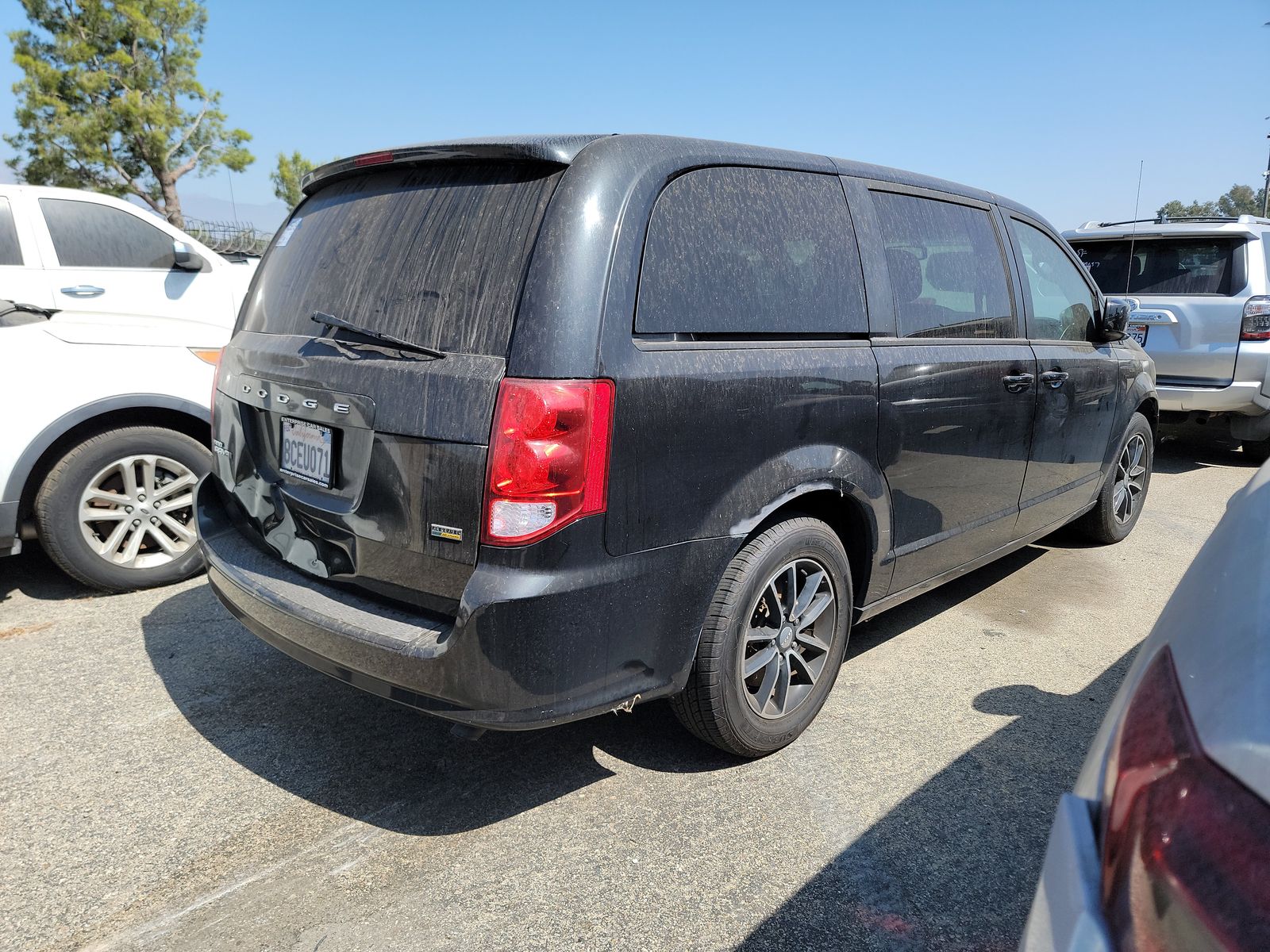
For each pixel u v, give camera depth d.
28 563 4.40
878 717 3.06
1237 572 1.06
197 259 6.45
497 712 2.11
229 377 2.90
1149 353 7.02
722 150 2.55
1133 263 7.19
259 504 2.75
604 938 2.03
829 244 2.80
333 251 2.61
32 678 3.21
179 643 3.52
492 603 2.03
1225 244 6.77
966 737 2.94
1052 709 3.14
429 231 2.37
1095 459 4.39
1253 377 6.59
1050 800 2.60
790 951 2.00
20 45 25.45
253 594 2.50
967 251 3.43
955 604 4.17
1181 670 1.00
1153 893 0.83
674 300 2.30
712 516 2.37
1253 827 0.78
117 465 3.84
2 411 3.52
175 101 27.62
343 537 2.37
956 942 2.04
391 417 2.18
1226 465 7.43
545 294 2.09
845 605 2.91
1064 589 4.38
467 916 2.09
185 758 2.74
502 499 2.04
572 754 2.81
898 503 3.01
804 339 2.65
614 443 2.12
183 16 26.70
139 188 27.81
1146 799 0.90
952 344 3.23
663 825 2.45
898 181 3.18
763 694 2.69
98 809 2.48
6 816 2.43
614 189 2.22
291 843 2.35
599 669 2.21
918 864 2.30
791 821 2.47
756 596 2.54
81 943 1.99
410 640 2.14
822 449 2.66
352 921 2.07
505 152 2.29
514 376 2.05
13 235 5.84
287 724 2.95
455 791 2.60
